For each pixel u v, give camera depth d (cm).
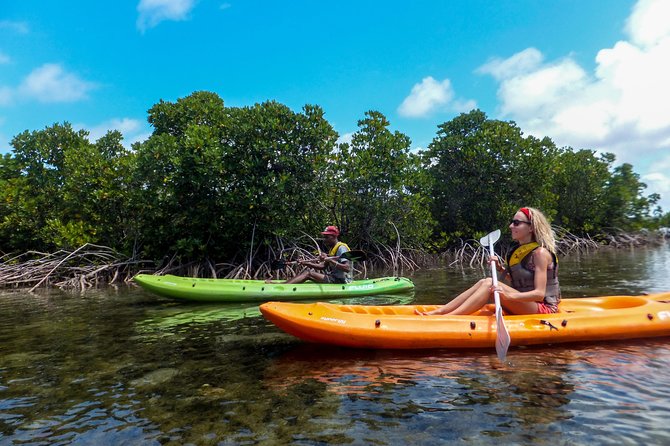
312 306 382
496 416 230
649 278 821
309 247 1439
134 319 585
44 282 1245
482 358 334
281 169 1275
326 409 248
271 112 1231
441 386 277
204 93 1614
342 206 1526
